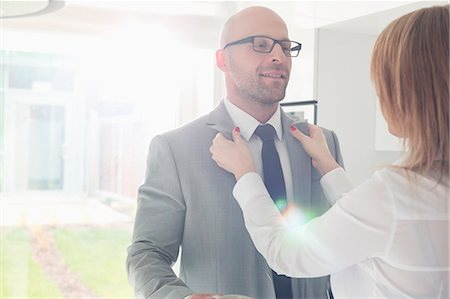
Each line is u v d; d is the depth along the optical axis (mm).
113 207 2699
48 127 2703
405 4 1318
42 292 2697
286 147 983
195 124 971
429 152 597
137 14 1720
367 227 595
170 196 924
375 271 620
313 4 1525
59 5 1607
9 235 2695
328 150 955
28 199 2721
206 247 917
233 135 881
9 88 2635
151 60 2191
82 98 2658
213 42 1770
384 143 1504
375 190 598
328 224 623
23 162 2711
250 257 918
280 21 986
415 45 606
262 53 968
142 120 2389
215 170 925
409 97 612
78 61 2555
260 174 958
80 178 2738
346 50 1537
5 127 2635
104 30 1742
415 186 585
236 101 977
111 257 2752
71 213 2750
